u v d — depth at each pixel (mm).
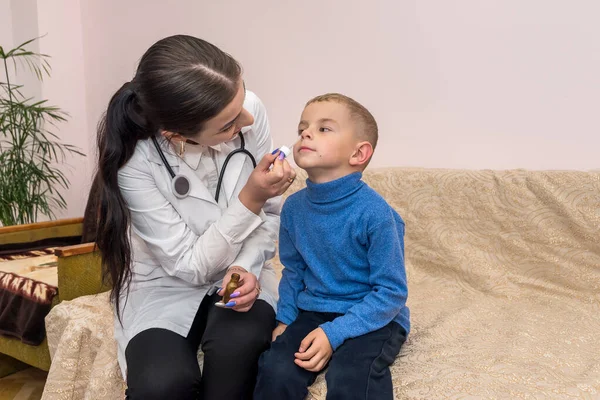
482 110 1941
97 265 1673
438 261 1781
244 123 1154
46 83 2994
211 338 1096
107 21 2996
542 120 1836
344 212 1159
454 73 1977
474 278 1700
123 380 1253
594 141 1755
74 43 3102
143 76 1067
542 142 1845
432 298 1626
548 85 1811
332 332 1069
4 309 1750
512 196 1698
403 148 2127
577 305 1520
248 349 1084
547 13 1782
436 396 998
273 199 1392
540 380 1041
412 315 1461
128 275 1269
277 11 2373
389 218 1128
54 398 1373
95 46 3070
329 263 1190
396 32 2080
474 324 1396
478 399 970
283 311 1227
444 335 1303
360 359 1037
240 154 1304
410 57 2061
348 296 1176
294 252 1265
